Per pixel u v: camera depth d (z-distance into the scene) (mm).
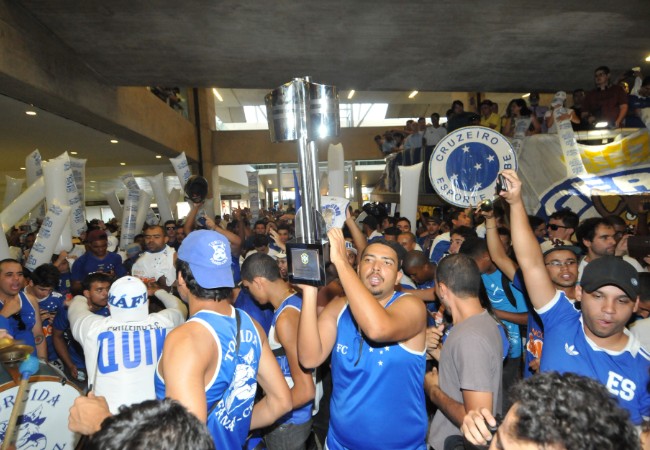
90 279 3699
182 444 966
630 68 9234
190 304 1958
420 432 2297
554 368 2062
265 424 2217
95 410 1618
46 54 6953
